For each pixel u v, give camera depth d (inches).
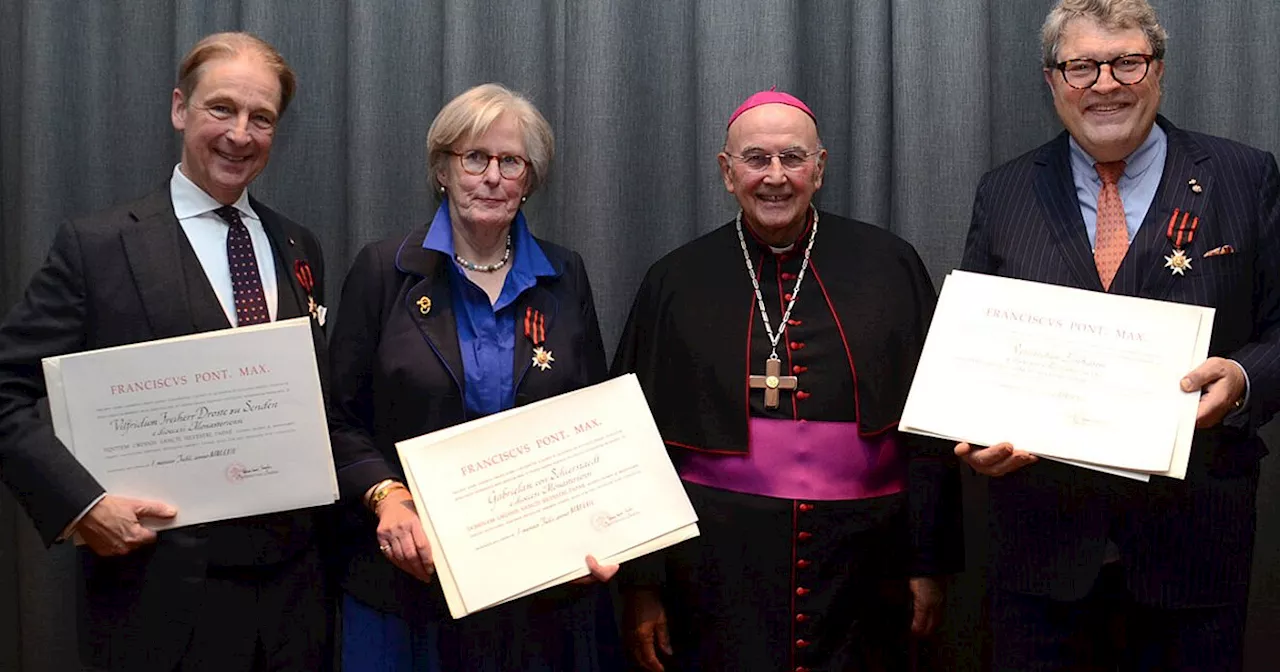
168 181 76.4
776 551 77.5
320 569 75.4
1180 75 97.8
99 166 102.4
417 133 103.3
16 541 101.3
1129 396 67.9
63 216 100.7
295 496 69.7
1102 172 75.5
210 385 69.0
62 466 66.7
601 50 98.3
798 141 79.9
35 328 69.9
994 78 100.9
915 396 71.1
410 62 103.4
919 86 96.2
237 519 70.6
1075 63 72.2
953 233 95.8
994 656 77.3
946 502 80.7
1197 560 70.4
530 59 102.6
